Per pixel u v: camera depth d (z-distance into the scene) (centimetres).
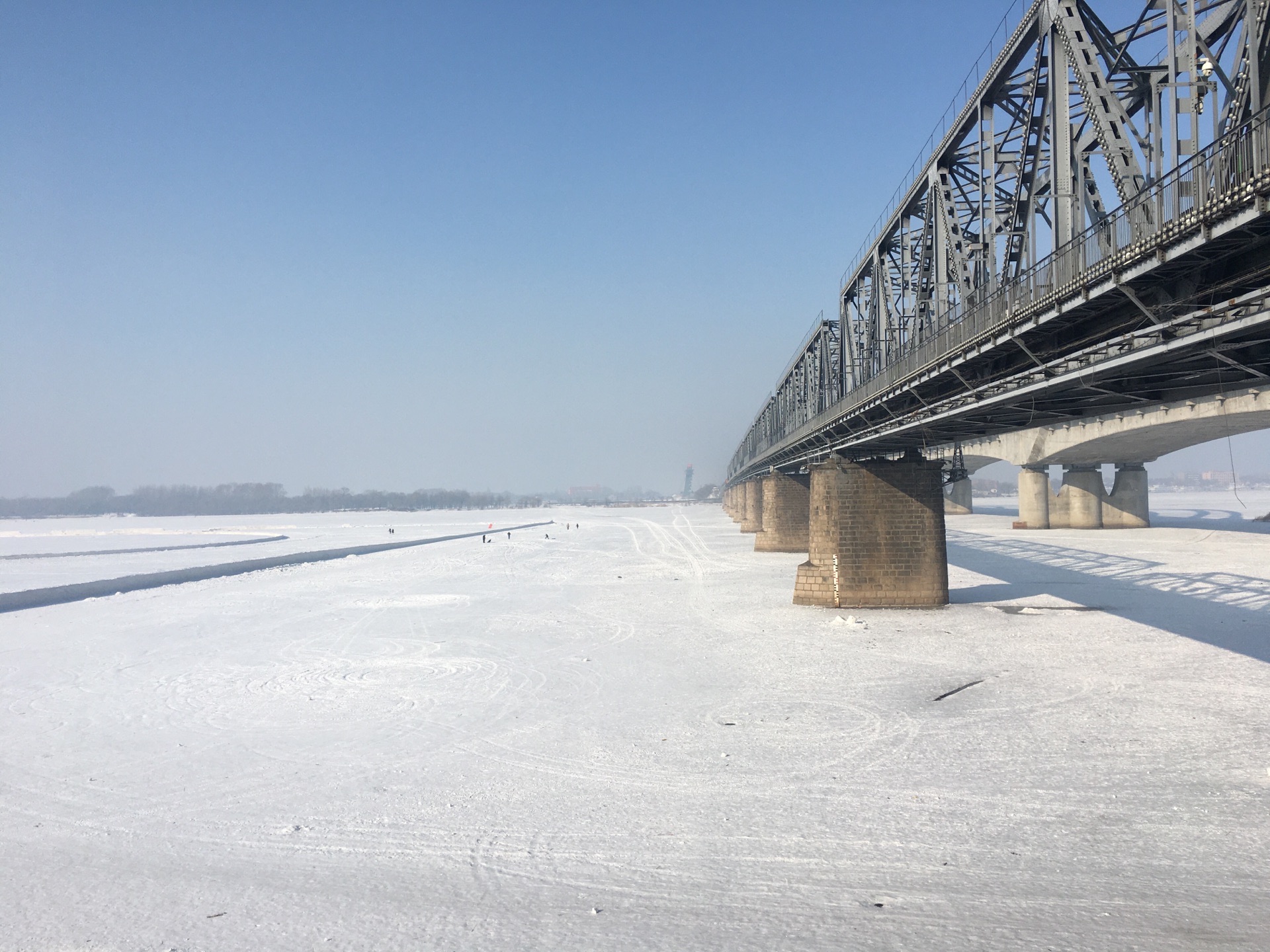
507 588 4200
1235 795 1263
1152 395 1762
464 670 2275
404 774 1448
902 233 3047
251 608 3625
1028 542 6038
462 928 926
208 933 923
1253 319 967
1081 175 1659
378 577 4872
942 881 1016
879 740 1581
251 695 2042
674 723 1722
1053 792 1295
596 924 929
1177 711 1711
